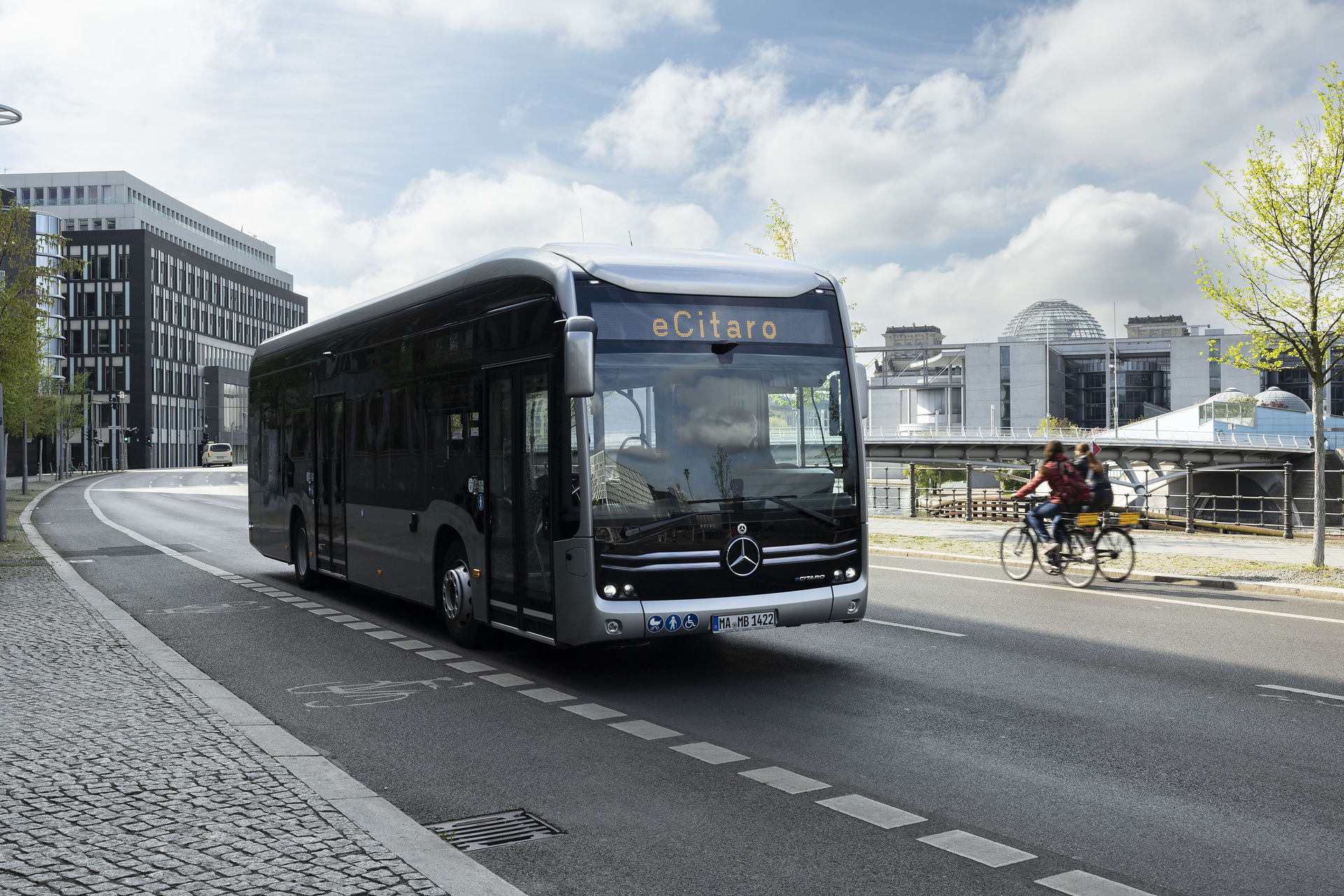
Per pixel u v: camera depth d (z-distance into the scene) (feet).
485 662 30.60
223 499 151.02
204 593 47.62
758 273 28.58
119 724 22.09
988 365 428.15
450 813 17.39
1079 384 491.72
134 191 423.23
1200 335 418.92
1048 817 16.89
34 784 17.83
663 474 26.37
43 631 34.71
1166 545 63.82
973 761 20.04
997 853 15.35
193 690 25.64
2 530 75.25
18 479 251.39
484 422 30.32
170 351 384.88
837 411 28.50
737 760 20.34
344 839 15.24
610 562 25.73
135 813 16.35
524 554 28.32
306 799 17.12
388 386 37.32
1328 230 48.08
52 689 25.63
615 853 15.51
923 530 77.71
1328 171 47.93
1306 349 49.19
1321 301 48.60
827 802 17.71
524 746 21.57
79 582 49.34
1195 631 34.60
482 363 30.50
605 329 26.43
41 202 412.57
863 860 15.14
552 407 26.68
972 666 29.07
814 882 14.34
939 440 218.38
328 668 29.84
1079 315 642.63
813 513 27.68
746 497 26.99
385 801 17.34
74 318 363.97
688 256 28.68
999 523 85.87
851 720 23.29
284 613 41.06
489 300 30.25
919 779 18.97
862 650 31.60
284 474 49.55
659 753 20.89
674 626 26.04
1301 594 43.09
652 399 26.50
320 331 44.88
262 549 53.06
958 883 14.25
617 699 25.70
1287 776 18.92
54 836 15.29
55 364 285.64
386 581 37.65
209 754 19.75
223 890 13.34
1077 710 23.91
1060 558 47.70
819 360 28.45
